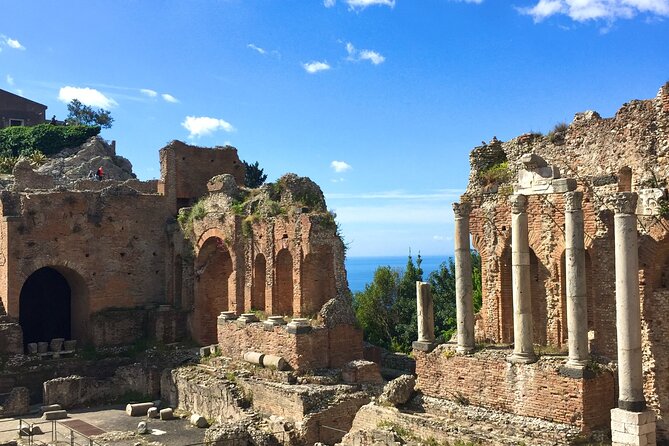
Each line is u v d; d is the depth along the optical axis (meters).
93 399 43.50
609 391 24.39
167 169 55.12
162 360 45.59
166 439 34.53
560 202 27.67
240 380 37.41
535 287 29.36
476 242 31.25
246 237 45.06
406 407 29.12
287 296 43.16
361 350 39.12
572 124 28.59
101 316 50.06
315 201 43.69
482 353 27.44
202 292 49.28
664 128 25.02
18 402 41.06
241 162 59.88
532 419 25.08
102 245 51.62
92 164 72.88
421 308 30.02
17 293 47.44
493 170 31.66
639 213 25.08
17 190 51.47
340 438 32.97
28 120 92.88
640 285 25.17
